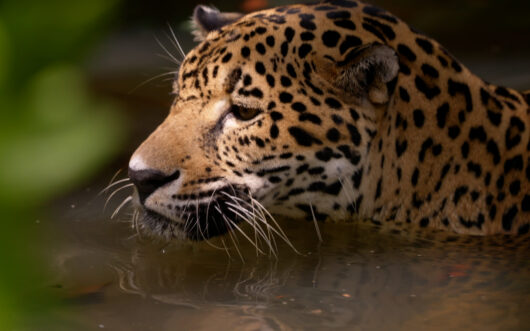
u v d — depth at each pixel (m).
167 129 7.84
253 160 7.90
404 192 8.64
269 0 22.89
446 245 8.26
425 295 6.61
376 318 5.94
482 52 20.45
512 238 8.58
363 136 8.17
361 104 8.15
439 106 8.61
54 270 7.25
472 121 8.75
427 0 25.91
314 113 7.92
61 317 5.75
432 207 8.71
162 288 6.80
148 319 5.86
